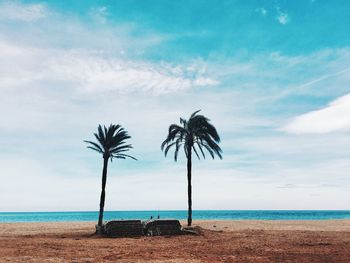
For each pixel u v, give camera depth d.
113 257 20.34
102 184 40.91
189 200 44.38
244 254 21.58
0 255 21.11
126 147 41.47
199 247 25.19
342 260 18.84
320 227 46.03
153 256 20.73
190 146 45.09
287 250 23.30
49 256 20.70
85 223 65.38
